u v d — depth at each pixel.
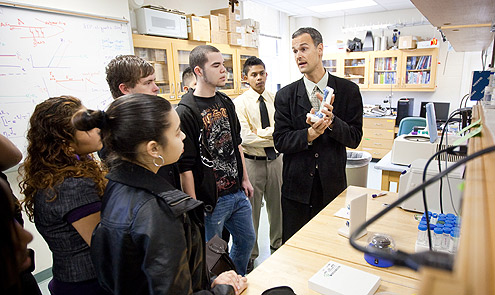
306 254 1.21
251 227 2.00
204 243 0.93
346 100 1.80
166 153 0.80
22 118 2.04
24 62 2.02
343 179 1.86
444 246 1.08
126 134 0.74
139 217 0.70
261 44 5.60
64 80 2.24
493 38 1.91
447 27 1.60
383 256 0.29
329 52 5.90
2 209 0.60
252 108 2.59
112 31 2.53
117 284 0.74
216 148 1.78
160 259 0.69
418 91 5.63
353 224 1.29
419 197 1.49
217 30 3.55
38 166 0.92
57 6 2.16
